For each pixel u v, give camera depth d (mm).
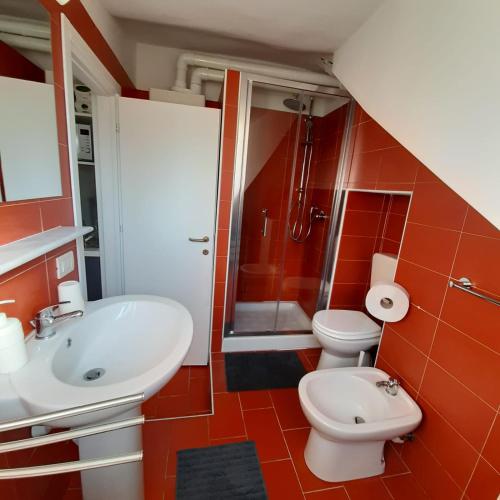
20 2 797
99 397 701
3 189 773
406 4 1186
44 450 1016
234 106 1816
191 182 1854
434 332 1270
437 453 1237
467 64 918
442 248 1231
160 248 1929
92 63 1326
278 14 1522
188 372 2078
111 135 1707
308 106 2191
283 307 2807
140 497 1094
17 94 813
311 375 1462
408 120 1189
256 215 2424
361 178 1889
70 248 1163
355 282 2264
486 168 877
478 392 1062
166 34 1977
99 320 1128
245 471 1353
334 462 1303
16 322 771
